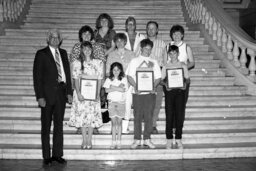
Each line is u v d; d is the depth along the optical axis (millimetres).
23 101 8609
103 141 7590
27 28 11641
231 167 6707
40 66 6648
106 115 7676
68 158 7137
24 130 7836
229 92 9328
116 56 7535
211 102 8945
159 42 7699
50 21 12219
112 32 7906
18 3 11969
